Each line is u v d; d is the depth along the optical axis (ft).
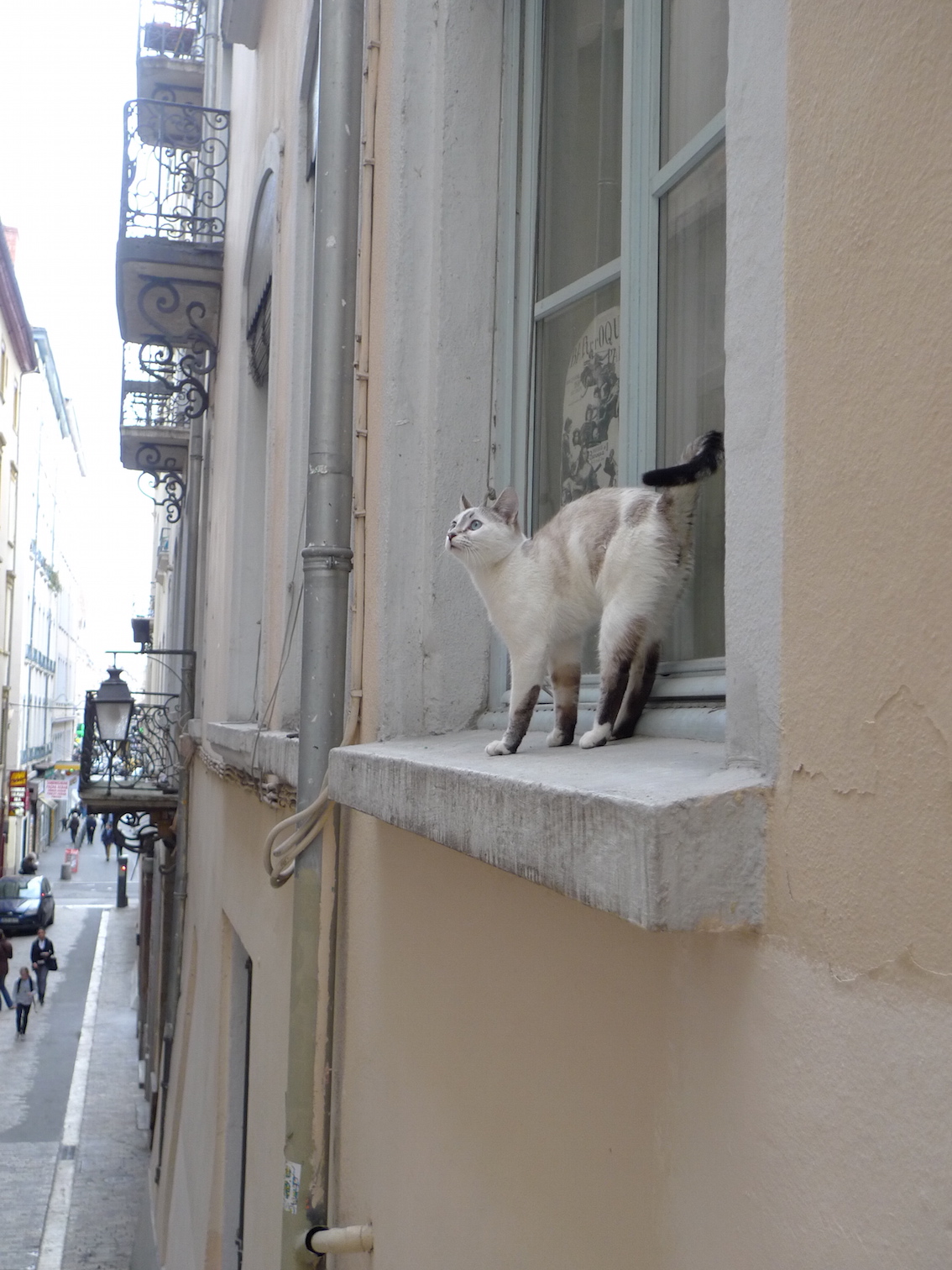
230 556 21.89
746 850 3.89
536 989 5.89
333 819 10.16
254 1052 15.87
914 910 3.15
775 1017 3.78
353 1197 9.66
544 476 9.38
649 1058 4.66
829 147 3.73
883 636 3.35
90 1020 66.39
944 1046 3.01
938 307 3.15
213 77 32.37
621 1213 4.85
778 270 4.05
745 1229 3.91
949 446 3.09
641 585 6.55
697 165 7.22
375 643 10.09
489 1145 6.50
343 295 10.07
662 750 6.12
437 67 9.88
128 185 26.37
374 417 10.40
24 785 119.96
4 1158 40.98
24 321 107.04
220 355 26.99
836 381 3.65
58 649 183.32
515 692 7.13
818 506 3.73
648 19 7.81
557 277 9.33
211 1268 18.52
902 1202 3.13
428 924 7.92
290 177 16.05
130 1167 40.24
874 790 3.36
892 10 3.40
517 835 4.96
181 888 33.32
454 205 9.79
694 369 7.23
